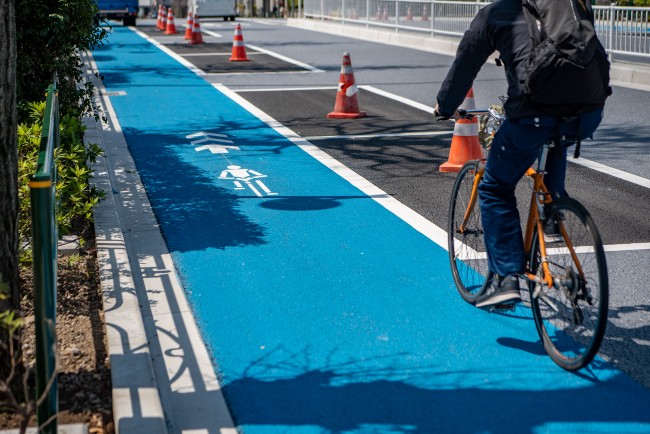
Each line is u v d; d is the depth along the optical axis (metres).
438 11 22.80
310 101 13.72
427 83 15.77
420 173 8.84
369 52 21.97
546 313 4.70
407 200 7.78
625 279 5.71
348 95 12.13
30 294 5.27
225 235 6.74
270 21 40.00
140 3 45.97
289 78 16.66
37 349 3.44
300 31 30.91
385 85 15.54
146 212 7.38
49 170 3.53
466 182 5.49
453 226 5.61
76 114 9.12
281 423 3.92
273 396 4.17
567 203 4.30
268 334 4.88
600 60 4.09
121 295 5.30
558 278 4.33
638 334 4.83
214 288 5.59
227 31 31.08
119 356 4.45
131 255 6.26
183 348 4.71
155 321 5.07
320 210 7.45
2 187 3.85
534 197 4.59
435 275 5.81
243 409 4.05
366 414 3.98
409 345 4.71
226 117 12.26
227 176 8.72
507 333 4.87
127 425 3.78
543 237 4.50
